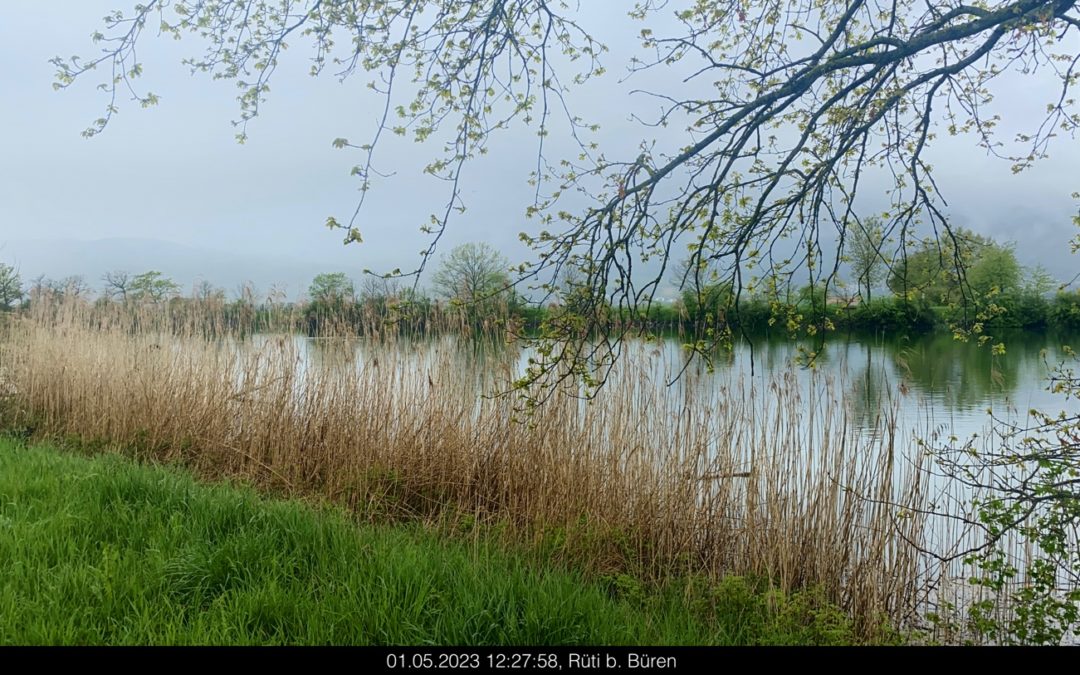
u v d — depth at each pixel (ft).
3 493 16.80
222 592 12.18
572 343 11.01
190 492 16.99
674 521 18.25
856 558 16.22
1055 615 11.82
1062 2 9.95
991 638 13.21
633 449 19.07
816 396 19.06
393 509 20.98
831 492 16.56
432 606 12.02
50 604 11.23
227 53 11.86
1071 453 11.30
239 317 29.37
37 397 31.63
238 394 25.96
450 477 21.83
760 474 17.92
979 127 12.67
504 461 21.11
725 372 19.13
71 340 32.27
